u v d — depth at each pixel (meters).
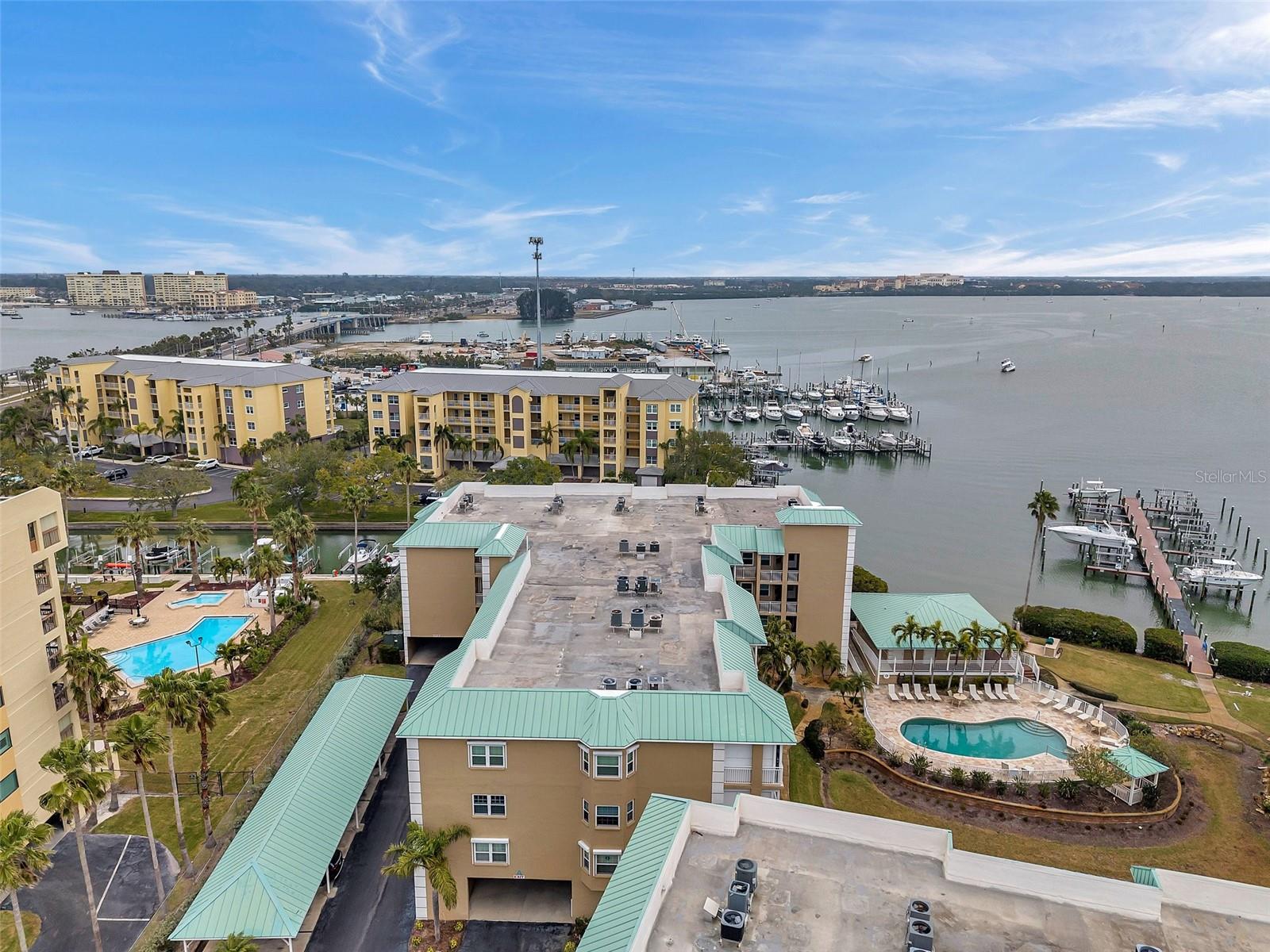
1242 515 140.12
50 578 54.81
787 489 86.88
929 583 109.38
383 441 147.38
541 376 156.25
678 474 122.88
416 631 73.62
